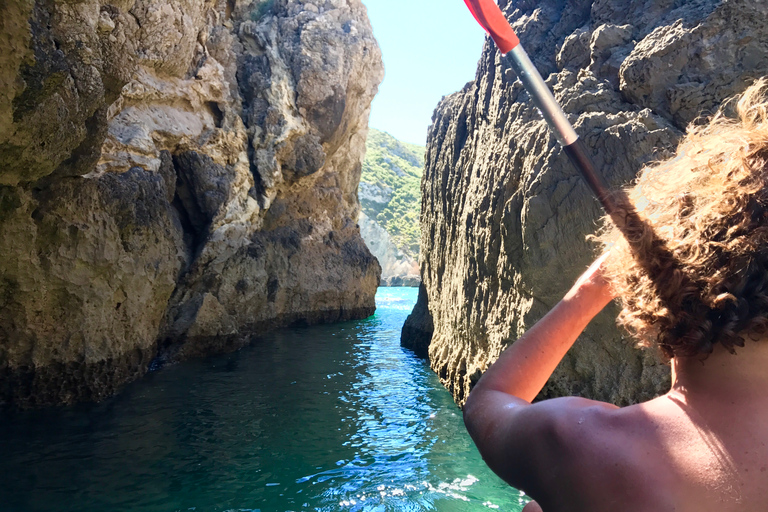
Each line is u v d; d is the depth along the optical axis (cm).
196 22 1279
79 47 608
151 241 951
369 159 7656
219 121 1425
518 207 559
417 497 469
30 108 553
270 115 1532
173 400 786
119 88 720
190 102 1298
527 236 521
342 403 777
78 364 770
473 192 774
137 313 899
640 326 64
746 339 55
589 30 580
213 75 1370
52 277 734
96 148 728
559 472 60
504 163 628
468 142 914
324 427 667
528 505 92
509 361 76
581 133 506
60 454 568
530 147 563
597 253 488
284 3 1691
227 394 824
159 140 1186
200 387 867
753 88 70
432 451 584
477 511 443
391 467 541
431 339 1105
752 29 450
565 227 503
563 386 504
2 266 678
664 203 66
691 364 60
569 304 76
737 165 61
